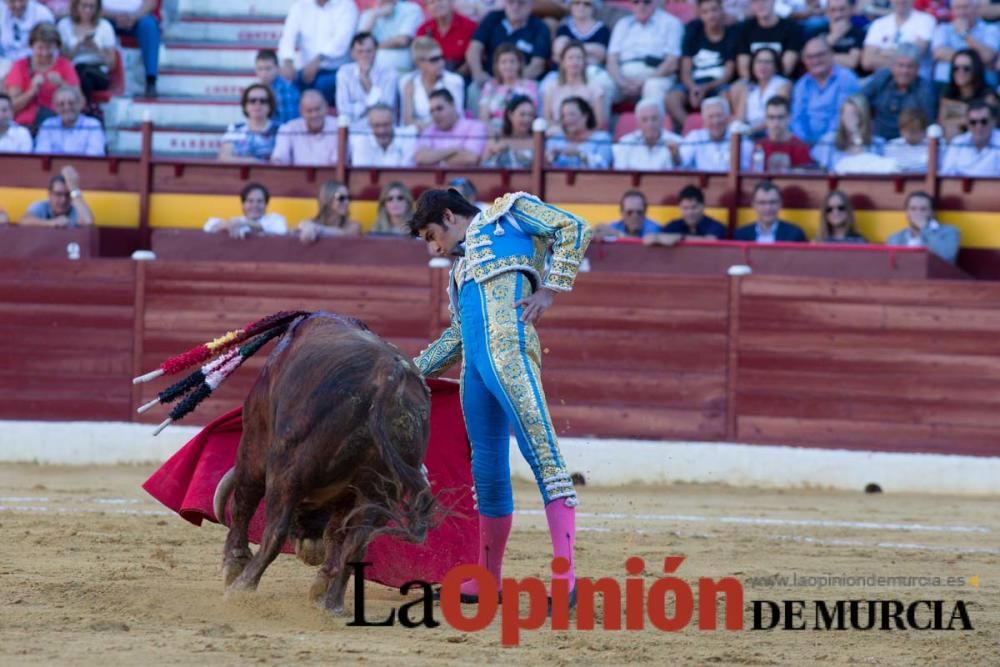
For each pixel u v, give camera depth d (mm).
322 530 13281
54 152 31266
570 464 27641
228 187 30344
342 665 10789
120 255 30609
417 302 28234
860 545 19500
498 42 31750
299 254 28812
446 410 14445
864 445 27250
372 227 29422
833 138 30031
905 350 27125
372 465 12086
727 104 30312
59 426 28781
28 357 29281
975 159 28500
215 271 28844
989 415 26797
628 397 27969
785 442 27547
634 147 29703
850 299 27281
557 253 12922
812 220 28734
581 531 20406
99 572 15234
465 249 13383
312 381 12203
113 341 29125
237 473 13641
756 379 27641
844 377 27328
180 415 14461
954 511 24297
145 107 34062
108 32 33812
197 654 10992
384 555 14203
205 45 35844
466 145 30078
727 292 27703
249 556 13758
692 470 27469
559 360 28094
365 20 33219
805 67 31328
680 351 27828
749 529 21203
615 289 27969
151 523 19891
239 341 14406
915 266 27219
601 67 31766
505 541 13641
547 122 30656
